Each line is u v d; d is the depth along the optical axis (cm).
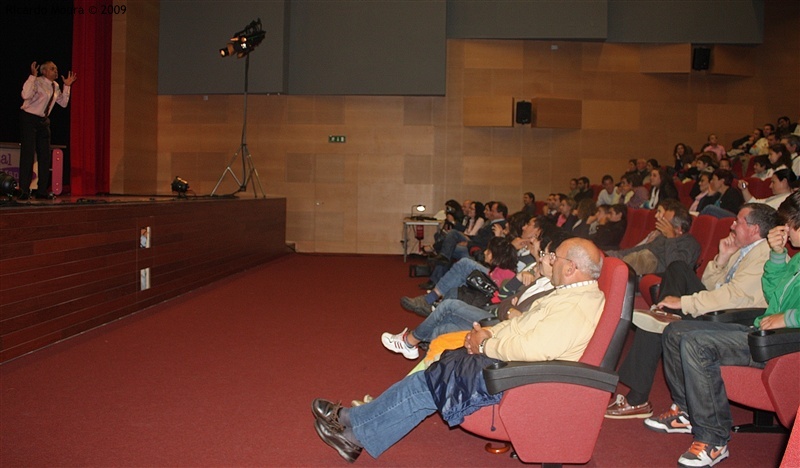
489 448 291
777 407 259
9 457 269
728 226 432
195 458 273
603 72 1127
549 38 1105
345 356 443
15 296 417
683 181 852
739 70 1116
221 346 464
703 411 273
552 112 1102
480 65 1128
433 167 1140
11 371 391
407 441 304
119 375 389
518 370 235
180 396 353
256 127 1150
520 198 1139
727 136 1130
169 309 596
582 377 235
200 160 1150
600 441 302
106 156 1010
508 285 410
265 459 274
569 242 251
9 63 879
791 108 1122
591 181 1134
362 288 750
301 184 1154
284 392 364
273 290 721
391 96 1136
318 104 1143
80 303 491
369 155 1144
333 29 1108
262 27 1091
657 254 452
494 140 1136
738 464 276
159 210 620
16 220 415
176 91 1121
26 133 638
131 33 1031
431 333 370
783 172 472
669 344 301
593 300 245
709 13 1099
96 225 510
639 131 1131
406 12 1097
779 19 1117
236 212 852
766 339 253
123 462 266
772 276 283
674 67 1109
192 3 1109
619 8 1113
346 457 268
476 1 1110
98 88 978
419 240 1085
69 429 302
